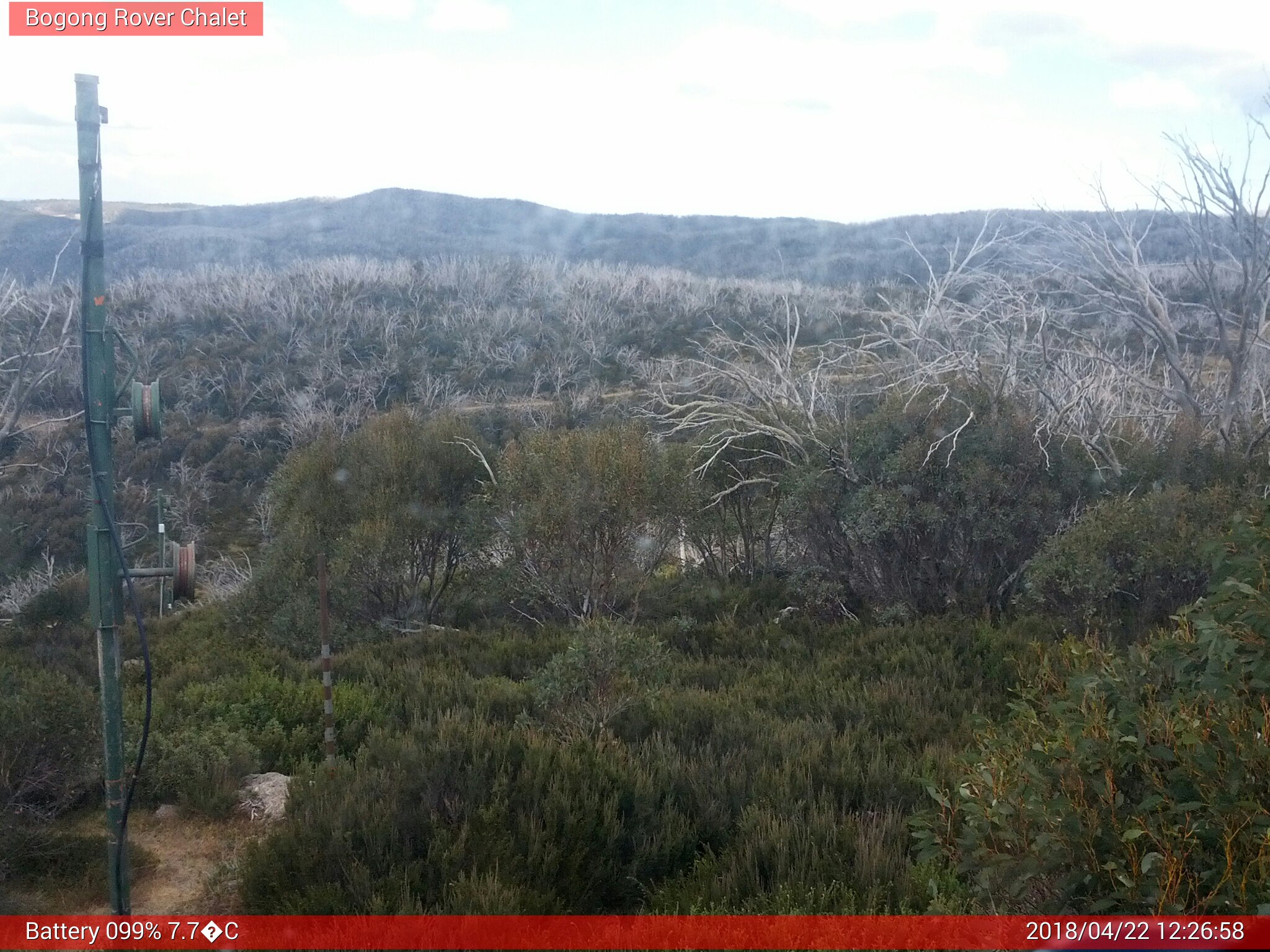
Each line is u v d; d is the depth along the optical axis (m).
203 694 8.87
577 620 13.65
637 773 5.97
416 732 7.05
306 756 7.46
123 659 12.98
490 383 46.06
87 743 6.43
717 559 16.31
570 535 13.48
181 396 44.56
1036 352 13.64
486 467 15.15
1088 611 9.69
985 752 5.02
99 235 4.48
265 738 7.80
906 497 12.09
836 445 13.05
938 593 12.41
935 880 4.43
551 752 6.12
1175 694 4.38
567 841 5.24
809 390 14.34
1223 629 4.13
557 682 7.82
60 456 33.00
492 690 9.02
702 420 15.30
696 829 5.67
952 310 14.03
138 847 5.93
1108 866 3.64
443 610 15.06
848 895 4.57
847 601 13.18
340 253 96.75
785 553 15.48
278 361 48.16
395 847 5.20
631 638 8.11
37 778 6.27
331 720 7.23
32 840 5.76
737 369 14.97
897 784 6.09
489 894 4.59
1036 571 10.28
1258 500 9.41
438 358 50.00
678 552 16.27
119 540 4.67
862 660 10.08
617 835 5.42
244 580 22.62
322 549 14.75
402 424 16.06
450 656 11.62
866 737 7.21
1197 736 3.84
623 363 46.34
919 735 7.47
